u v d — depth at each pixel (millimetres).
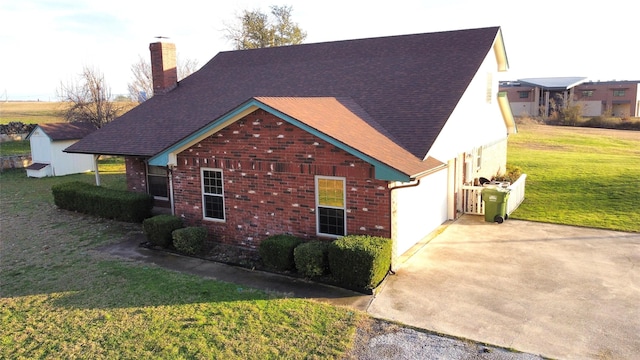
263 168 12117
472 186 16469
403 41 17844
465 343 7535
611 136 41156
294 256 10539
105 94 37500
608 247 12406
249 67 20500
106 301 9500
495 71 19609
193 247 12352
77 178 27328
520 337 7695
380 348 7430
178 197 13891
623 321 8180
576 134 42719
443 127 12297
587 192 19500
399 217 11562
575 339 7598
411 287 9859
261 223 12430
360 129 11906
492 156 20719
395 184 10578
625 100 64125
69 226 15797
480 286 9859
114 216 16312
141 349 7609
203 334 8008
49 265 11867
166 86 20797
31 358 7500
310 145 11273
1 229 15648
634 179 21016
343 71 17172
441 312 8664
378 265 9570
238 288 10008
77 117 38094
